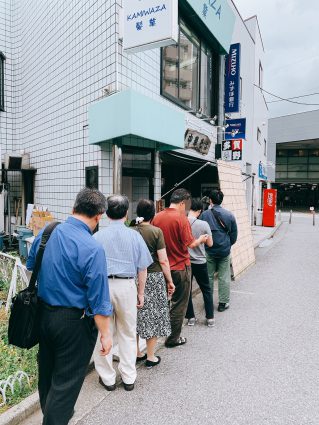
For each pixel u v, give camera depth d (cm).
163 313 347
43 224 688
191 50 862
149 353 355
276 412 282
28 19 872
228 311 529
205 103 989
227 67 1094
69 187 720
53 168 786
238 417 276
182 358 378
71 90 695
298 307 546
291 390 314
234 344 412
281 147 4216
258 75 1927
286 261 927
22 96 932
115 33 563
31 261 244
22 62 921
